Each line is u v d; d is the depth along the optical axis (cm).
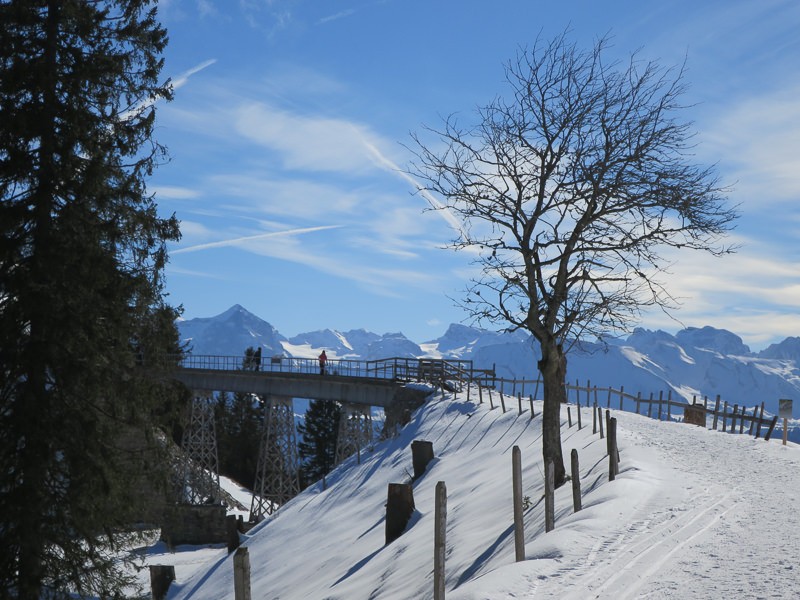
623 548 1205
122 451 2452
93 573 2347
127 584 2491
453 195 2233
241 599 871
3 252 2212
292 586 3114
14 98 2298
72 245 2269
